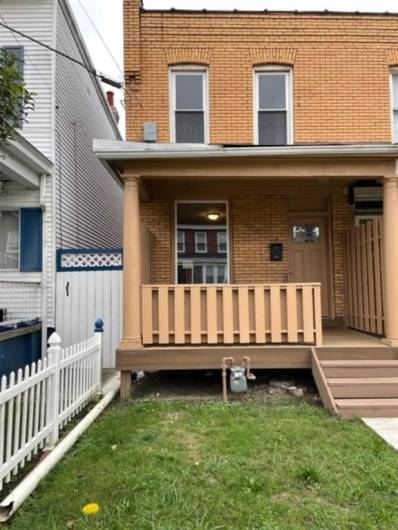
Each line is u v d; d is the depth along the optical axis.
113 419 5.12
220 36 8.70
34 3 9.09
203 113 8.74
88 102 12.12
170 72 8.70
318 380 5.88
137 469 3.62
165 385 6.92
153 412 5.35
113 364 8.74
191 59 8.63
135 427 4.77
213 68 8.66
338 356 6.23
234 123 8.60
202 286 6.41
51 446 4.17
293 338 6.33
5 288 8.73
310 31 8.75
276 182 8.00
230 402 5.82
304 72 8.70
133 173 6.30
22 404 3.62
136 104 8.55
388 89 8.74
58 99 9.35
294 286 6.39
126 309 6.22
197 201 8.58
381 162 6.39
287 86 8.80
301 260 8.89
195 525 2.78
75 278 8.88
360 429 4.68
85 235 11.62
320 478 3.41
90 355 5.82
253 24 8.72
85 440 4.42
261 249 8.52
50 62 9.05
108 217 14.66
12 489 3.28
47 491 3.31
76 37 10.68
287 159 6.35
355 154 6.22
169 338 6.35
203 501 3.09
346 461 3.76
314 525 2.78
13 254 8.98
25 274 8.87
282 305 6.46
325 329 8.27
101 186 13.62
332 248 8.63
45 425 4.14
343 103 8.67
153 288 6.39
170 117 8.60
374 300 7.14
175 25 8.67
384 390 5.58
